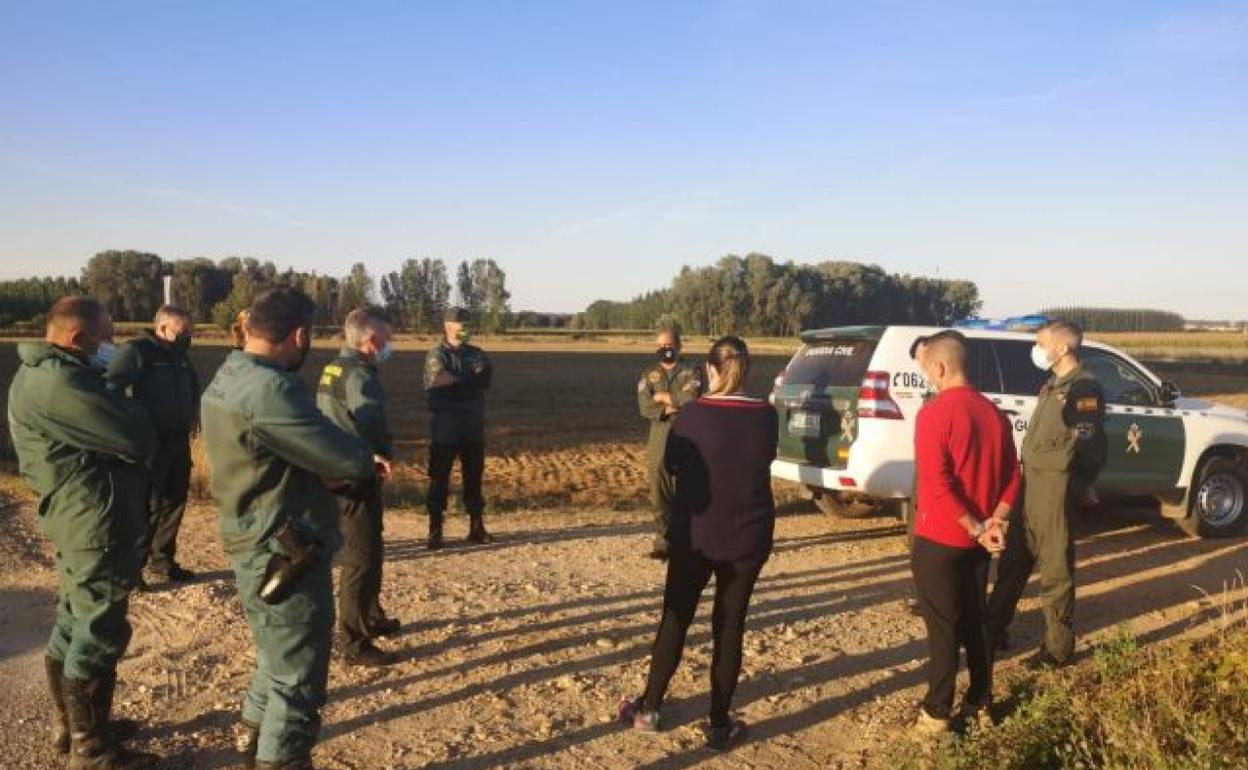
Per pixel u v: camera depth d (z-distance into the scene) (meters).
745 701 5.11
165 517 7.02
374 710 4.84
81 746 4.13
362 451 3.72
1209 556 8.60
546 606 6.57
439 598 6.72
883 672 5.54
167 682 5.19
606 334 113.44
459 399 8.27
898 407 8.09
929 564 4.59
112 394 4.15
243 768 4.22
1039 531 5.45
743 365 4.54
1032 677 5.23
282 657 3.70
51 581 7.24
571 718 4.80
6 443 15.05
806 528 9.53
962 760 4.01
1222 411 9.72
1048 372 8.83
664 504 7.98
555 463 17.02
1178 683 4.35
